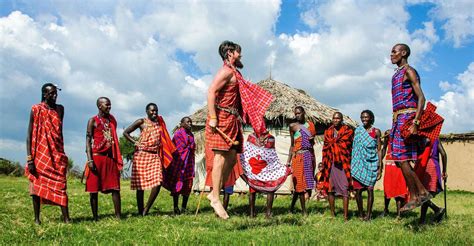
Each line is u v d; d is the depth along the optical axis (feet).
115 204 27.20
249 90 19.84
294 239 17.92
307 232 20.30
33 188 24.16
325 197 41.24
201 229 21.20
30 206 31.30
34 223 24.00
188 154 31.78
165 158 30.09
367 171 27.81
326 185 29.07
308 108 52.34
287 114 50.62
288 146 51.26
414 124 20.67
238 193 51.83
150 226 23.21
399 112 21.65
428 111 20.90
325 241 17.90
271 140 29.35
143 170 29.27
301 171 29.96
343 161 28.12
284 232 20.35
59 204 24.66
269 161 29.01
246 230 21.33
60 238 19.74
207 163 30.53
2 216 25.99
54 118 25.05
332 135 28.96
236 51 19.76
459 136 86.99
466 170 86.12
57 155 24.84
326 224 23.97
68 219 25.12
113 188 26.89
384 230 21.67
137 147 29.53
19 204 32.17
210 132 19.60
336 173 28.35
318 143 52.60
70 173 87.25
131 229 22.50
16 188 50.24
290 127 31.17
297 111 31.32
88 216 28.09
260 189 28.37
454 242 17.88
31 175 24.23
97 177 26.35
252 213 28.91
